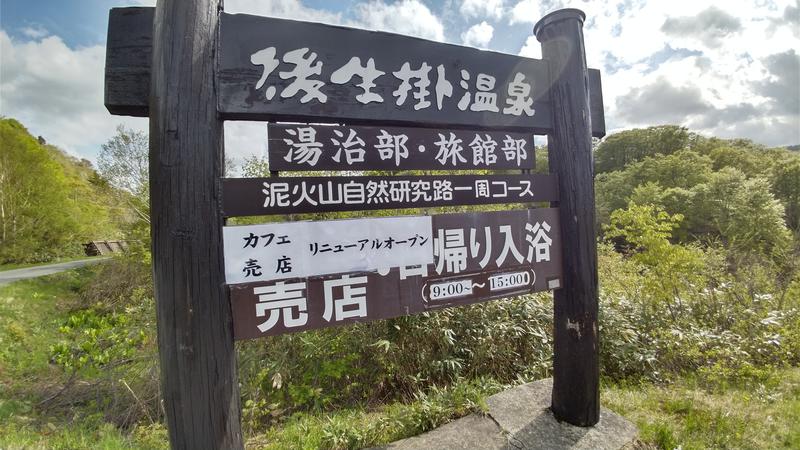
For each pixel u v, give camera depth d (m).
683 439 2.25
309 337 3.70
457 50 2.00
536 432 2.20
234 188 1.55
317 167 1.73
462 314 3.90
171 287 1.39
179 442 1.42
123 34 1.56
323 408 3.46
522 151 2.17
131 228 9.05
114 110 1.60
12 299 7.95
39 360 5.26
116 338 4.00
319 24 1.71
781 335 3.69
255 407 3.22
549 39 2.24
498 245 2.07
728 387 3.10
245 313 1.55
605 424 2.26
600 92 2.47
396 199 1.86
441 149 1.98
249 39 1.59
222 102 1.54
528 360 3.81
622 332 3.71
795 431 2.35
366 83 1.79
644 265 4.69
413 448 2.18
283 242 1.62
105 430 3.06
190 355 1.40
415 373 3.70
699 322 4.26
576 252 2.19
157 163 1.40
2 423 3.31
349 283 1.73
